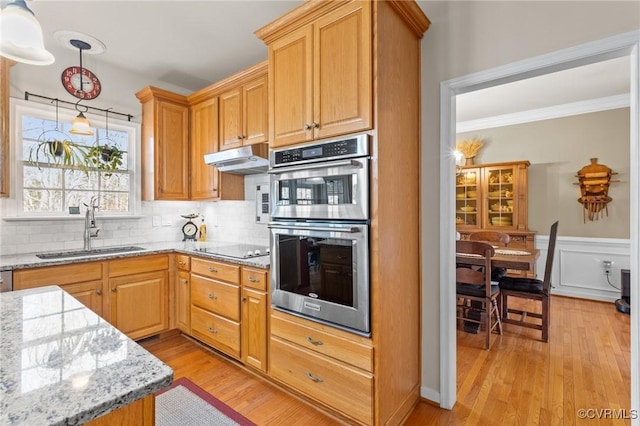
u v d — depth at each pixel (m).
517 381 2.26
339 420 1.84
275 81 2.05
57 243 2.75
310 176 1.85
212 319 2.58
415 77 2.00
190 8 2.22
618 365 2.48
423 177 2.04
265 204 3.10
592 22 1.54
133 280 2.70
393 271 1.75
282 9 2.23
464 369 2.44
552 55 1.63
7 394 0.58
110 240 3.08
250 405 1.98
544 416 1.88
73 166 2.83
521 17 1.73
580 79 3.51
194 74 3.25
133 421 0.64
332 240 1.76
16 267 2.12
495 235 4.18
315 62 1.83
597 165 4.12
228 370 2.40
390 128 1.72
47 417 0.52
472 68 1.87
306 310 1.88
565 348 2.79
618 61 3.11
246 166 2.69
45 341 0.80
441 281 1.98
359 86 1.65
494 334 3.13
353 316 1.67
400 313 1.82
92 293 2.46
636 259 1.47
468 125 5.11
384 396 1.66
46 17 2.30
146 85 3.29
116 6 2.19
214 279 2.57
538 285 3.07
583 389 2.15
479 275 2.89
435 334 2.01
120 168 3.14
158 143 3.09
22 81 2.57
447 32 1.96
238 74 2.71
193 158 3.28
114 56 2.88
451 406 1.97
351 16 1.68
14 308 1.05
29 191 2.63
